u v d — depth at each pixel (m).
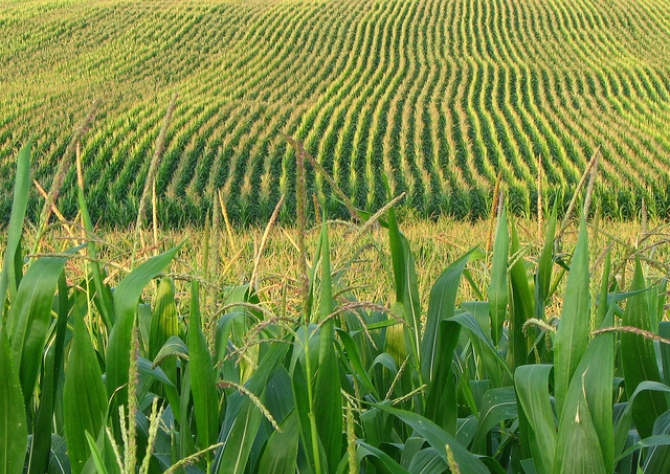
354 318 2.73
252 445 2.02
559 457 1.72
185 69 49.62
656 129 34.25
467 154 29.31
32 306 1.82
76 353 1.71
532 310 2.46
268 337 2.37
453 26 63.62
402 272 2.32
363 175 26.52
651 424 2.20
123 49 53.66
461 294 6.17
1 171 26.12
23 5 66.38
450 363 2.21
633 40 57.47
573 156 29.09
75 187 21.03
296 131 33.47
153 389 2.49
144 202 1.99
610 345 1.69
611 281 2.83
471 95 42.62
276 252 9.46
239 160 27.75
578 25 62.50
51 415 1.97
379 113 37.69
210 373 1.75
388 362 2.33
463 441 2.31
